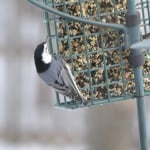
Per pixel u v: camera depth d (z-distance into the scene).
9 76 23.05
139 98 11.45
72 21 11.74
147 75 12.12
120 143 18.14
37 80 22.95
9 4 23.42
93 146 18.34
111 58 12.04
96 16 11.97
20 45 23.25
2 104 22.66
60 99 13.38
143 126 11.38
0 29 23.27
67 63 11.98
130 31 11.17
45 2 11.98
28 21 23.34
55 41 12.89
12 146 21.08
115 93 12.04
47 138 21.34
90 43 11.98
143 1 12.28
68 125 21.31
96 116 18.34
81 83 11.99
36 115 22.28
